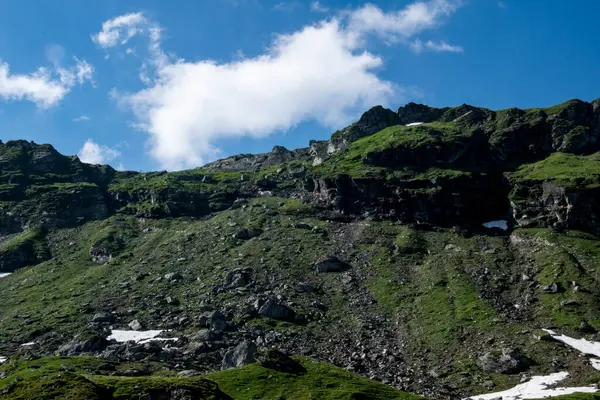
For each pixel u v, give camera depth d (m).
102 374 95.31
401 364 109.62
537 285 137.38
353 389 85.06
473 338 115.44
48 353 117.00
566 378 94.56
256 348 103.00
